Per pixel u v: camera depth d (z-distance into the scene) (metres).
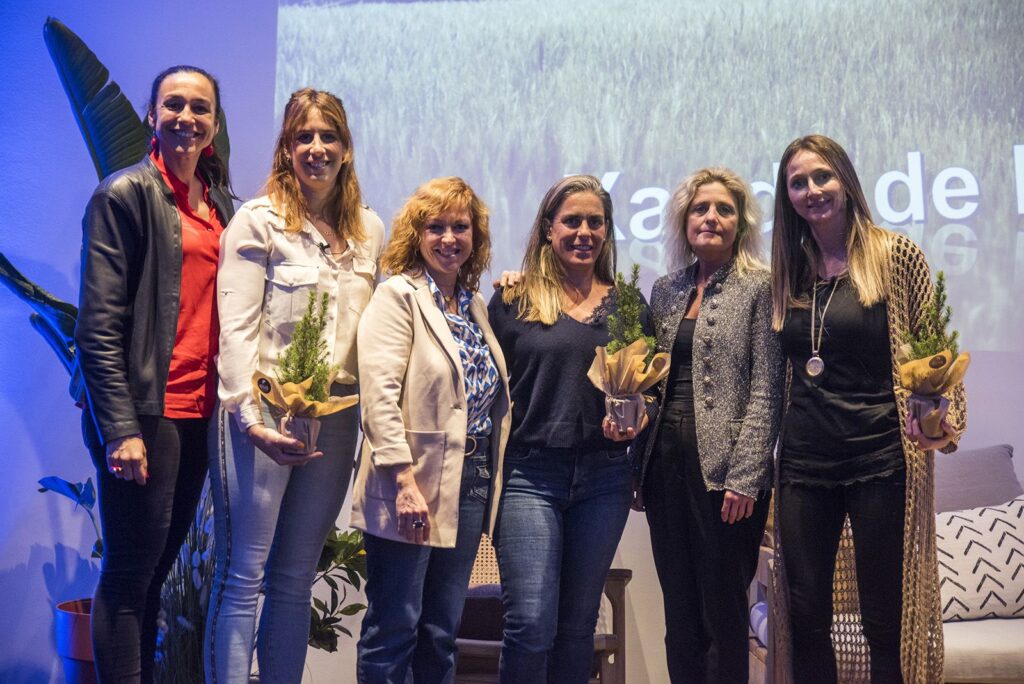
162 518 2.34
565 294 2.58
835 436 2.41
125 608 2.30
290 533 2.30
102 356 2.23
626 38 3.81
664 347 2.65
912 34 3.73
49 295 3.21
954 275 3.69
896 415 2.39
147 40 3.86
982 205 3.69
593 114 3.81
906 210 3.70
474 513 2.38
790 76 3.75
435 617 2.37
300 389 2.12
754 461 2.47
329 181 2.37
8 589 3.68
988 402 3.67
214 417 2.29
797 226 2.56
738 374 2.55
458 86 3.86
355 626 3.73
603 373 2.36
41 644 3.67
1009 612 3.04
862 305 2.41
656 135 3.78
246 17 3.88
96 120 3.36
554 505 2.46
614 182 3.79
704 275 2.72
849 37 3.74
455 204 2.38
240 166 3.85
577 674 2.49
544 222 2.59
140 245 2.32
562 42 3.83
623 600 3.28
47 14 3.85
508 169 3.83
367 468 2.32
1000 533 3.16
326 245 2.36
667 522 2.58
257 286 2.28
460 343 2.38
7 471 3.70
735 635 2.53
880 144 3.71
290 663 2.29
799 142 2.54
